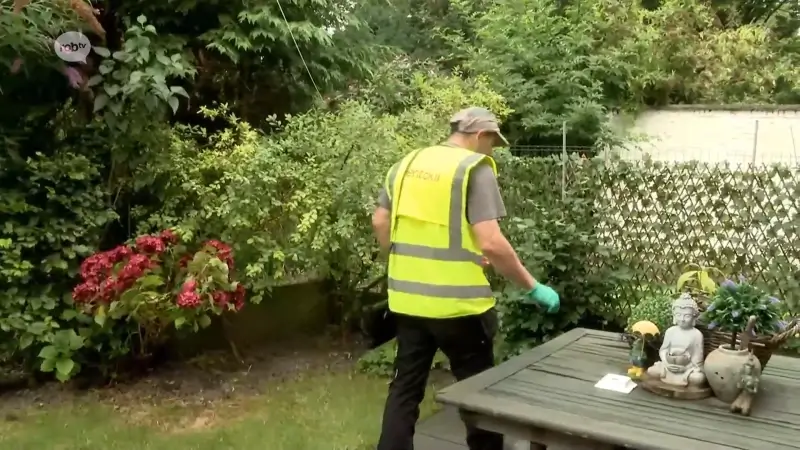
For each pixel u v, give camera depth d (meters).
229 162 4.44
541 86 8.23
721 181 4.48
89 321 4.11
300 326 5.25
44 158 4.11
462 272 2.60
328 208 4.58
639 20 9.02
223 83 5.62
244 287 4.36
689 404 2.15
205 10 5.44
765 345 2.19
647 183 4.71
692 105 8.44
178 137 4.61
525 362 2.59
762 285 4.34
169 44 5.12
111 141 4.31
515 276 2.57
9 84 4.23
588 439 1.97
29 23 3.94
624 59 8.70
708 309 2.25
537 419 2.03
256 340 4.95
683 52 8.92
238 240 4.44
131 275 3.82
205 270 3.96
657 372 2.28
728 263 4.46
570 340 2.90
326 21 6.18
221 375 4.36
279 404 3.92
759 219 4.34
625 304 4.56
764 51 9.30
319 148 4.58
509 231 4.71
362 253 4.63
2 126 4.23
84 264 3.94
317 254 4.59
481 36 8.62
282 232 4.59
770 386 2.33
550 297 2.66
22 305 3.97
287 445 3.36
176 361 4.53
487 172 2.59
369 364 4.53
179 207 4.55
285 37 5.44
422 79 6.71
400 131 5.08
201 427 3.60
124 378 4.25
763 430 1.95
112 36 4.82
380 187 4.46
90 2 4.38
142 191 4.54
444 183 2.58
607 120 8.25
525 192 5.11
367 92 5.95
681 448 1.81
